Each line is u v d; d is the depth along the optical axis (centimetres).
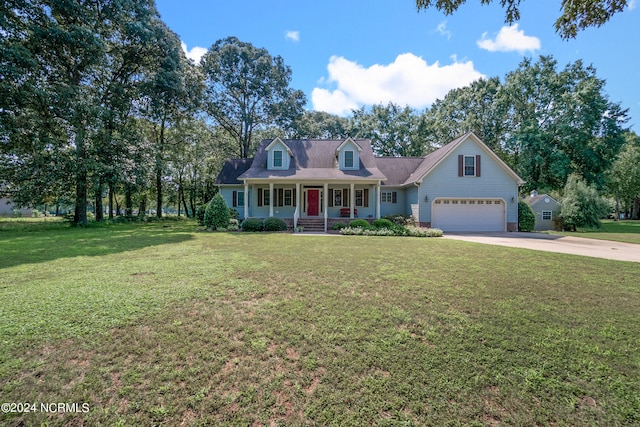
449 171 1736
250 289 481
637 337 328
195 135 2875
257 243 1041
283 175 1752
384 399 228
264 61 2661
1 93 1318
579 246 1053
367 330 338
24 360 270
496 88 2705
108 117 1727
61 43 1502
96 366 264
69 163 1608
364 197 1939
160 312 382
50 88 1485
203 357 280
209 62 2609
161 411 214
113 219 2334
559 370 265
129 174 1834
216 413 214
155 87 1900
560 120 2258
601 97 2158
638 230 1878
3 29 1359
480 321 365
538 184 2344
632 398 230
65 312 375
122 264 661
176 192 3472
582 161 2241
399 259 745
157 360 275
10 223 1969
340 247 953
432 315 381
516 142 2356
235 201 2133
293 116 2892
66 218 2177
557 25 538
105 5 1659
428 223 1730
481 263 700
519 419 211
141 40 1795
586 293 476
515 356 287
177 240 1112
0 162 1586
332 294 460
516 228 1736
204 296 445
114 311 381
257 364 271
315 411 216
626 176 3194
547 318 376
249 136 2942
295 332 331
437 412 216
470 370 263
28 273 573
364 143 2061
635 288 504
